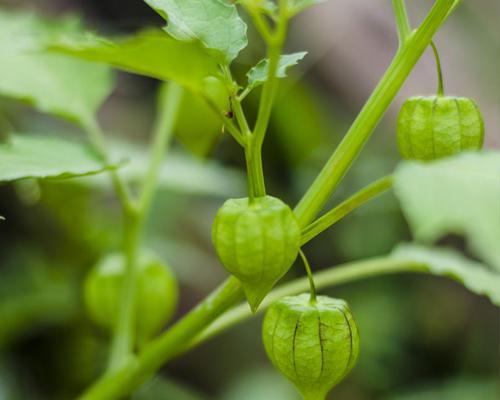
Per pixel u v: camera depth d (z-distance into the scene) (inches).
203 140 23.7
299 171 38.1
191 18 18.3
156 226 32.7
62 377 31.1
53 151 20.3
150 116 42.9
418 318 41.0
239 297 19.5
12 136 20.4
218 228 17.6
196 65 18.1
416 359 40.8
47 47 17.8
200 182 27.5
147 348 20.5
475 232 16.1
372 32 43.1
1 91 23.3
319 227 18.6
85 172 19.2
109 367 21.2
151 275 22.4
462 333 41.6
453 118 18.6
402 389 39.6
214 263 39.8
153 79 43.4
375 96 18.6
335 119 40.9
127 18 43.0
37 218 32.0
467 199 16.2
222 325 20.6
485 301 42.1
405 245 22.9
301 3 17.3
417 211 16.1
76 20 24.7
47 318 30.7
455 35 45.6
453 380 39.9
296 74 38.0
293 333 18.7
